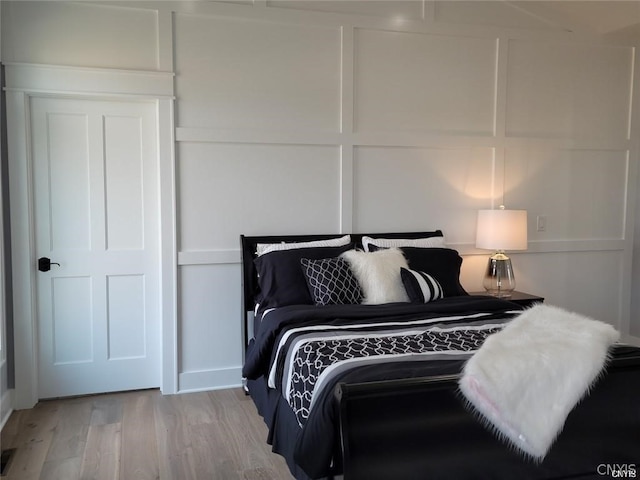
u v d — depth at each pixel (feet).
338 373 6.83
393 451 6.08
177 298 12.30
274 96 12.68
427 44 13.71
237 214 12.61
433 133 13.88
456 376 6.22
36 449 9.56
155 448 9.60
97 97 11.62
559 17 14.48
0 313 10.74
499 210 13.41
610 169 15.56
